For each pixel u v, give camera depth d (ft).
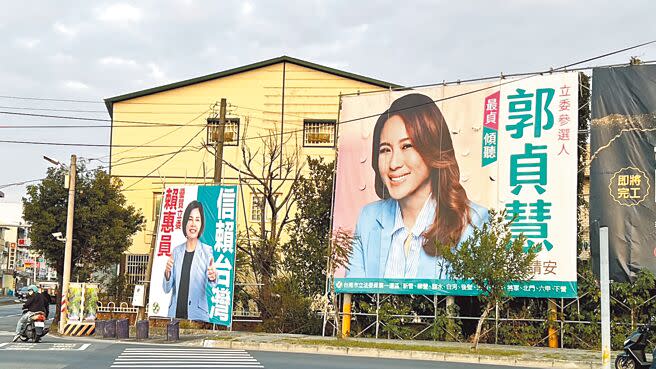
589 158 76.38
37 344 67.72
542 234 74.69
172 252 87.51
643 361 53.67
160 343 73.51
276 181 114.52
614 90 74.49
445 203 79.92
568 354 65.92
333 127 116.26
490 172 78.38
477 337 68.13
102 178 101.55
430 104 82.64
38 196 98.73
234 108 118.11
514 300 77.87
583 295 73.46
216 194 85.97
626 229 71.97
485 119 79.71
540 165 76.07
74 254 99.35
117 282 105.70
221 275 83.56
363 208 83.56
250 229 99.86
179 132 119.14
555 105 76.59
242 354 62.08
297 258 92.99
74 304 84.33
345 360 59.00
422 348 67.15
